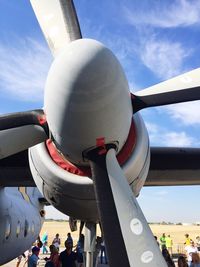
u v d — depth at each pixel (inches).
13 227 308.3
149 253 134.7
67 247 294.5
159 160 237.8
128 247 138.9
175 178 259.3
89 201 175.2
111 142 157.8
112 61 143.0
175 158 237.5
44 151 177.6
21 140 178.5
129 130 167.0
